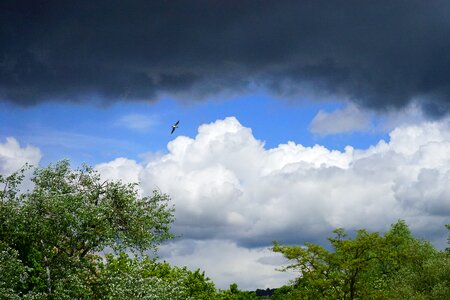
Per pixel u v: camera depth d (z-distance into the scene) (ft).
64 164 119.24
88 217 108.68
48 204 107.55
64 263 110.83
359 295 159.33
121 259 124.77
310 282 152.97
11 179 109.29
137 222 120.26
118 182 122.11
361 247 155.43
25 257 108.99
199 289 184.44
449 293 188.75
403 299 182.60
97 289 112.78
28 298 98.43
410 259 160.25
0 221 106.93
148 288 114.11
